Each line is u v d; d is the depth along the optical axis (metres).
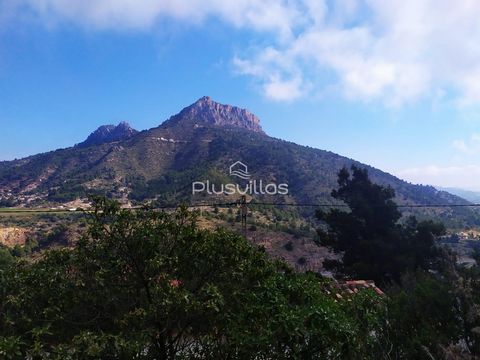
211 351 6.00
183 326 5.73
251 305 5.73
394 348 7.80
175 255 5.80
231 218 78.06
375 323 7.54
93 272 5.83
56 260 6.05
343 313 6.36
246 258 6.11
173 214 6.14
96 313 5.73
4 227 87.12
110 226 5.75
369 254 30.06
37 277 5.61
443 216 100.88
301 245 68.25
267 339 5.39
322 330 5.55
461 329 8.53
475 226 85.81
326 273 39.94
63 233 64.38
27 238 80.00
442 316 8.55
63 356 4.72
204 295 5.42
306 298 6.29
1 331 5.25
